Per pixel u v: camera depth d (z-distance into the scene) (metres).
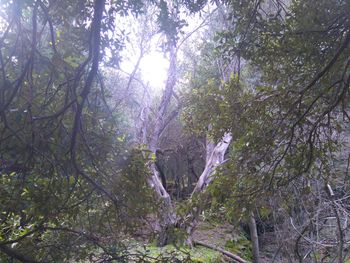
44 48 2.55
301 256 7.64
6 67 2.51
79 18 2.59
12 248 3.41
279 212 7.32
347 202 7.30
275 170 4.26
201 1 3.19
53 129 2.69
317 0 3.61
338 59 3.69
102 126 3.13
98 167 3.12
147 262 3.51
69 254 3.46
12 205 2.99
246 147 4.19
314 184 6.88
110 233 3.51
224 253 10.09
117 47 2.75
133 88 9.87
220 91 4.48
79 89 2.87
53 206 3.02
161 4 2.88
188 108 5.15
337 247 7.12
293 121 4.07
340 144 4.73
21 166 2.74
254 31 3.93
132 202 3.35
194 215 4.23
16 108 2.55
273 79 4.17
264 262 10.08
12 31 2.44
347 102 3.93
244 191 4.32
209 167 10.41
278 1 3.96
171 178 15.93
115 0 2.72
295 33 3.72
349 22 3.53
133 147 3.44
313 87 3.90
